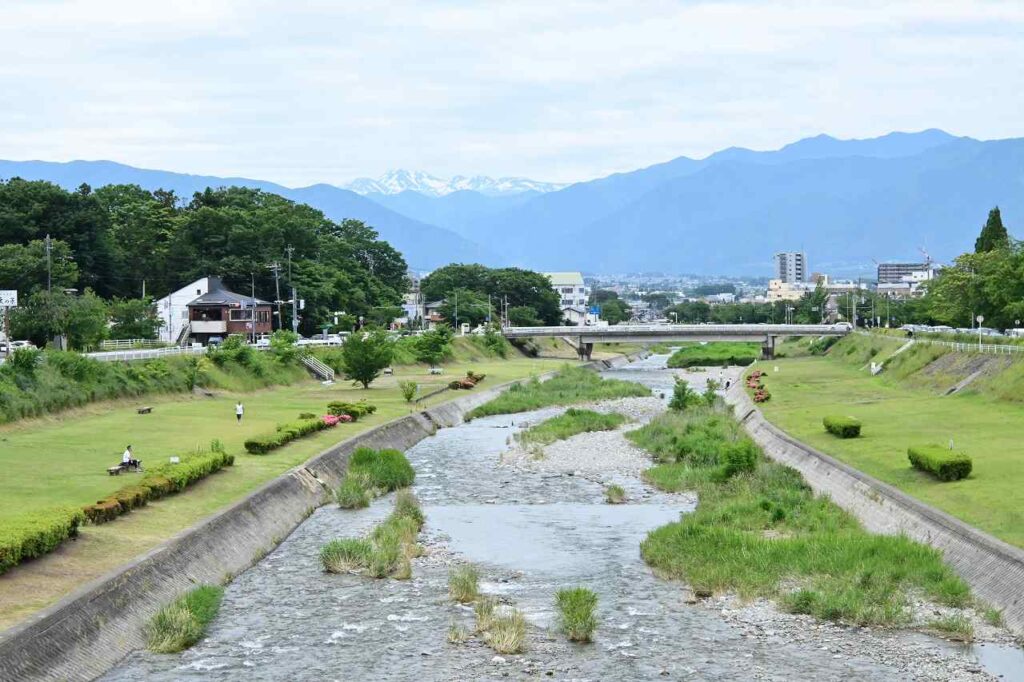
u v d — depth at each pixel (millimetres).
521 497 61812
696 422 88438
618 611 38625
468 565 45438
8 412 68375
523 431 90125
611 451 79000
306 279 176750
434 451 82000
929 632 35375
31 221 144250
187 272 168500
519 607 39219
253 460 62188
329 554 44781
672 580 42750
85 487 49312
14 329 110312
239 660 33375
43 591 33781
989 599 36969
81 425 73125
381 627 36812
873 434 70125
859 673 31922
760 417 87875
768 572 41531
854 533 46156
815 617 37250
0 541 34812
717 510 53125
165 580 38312
